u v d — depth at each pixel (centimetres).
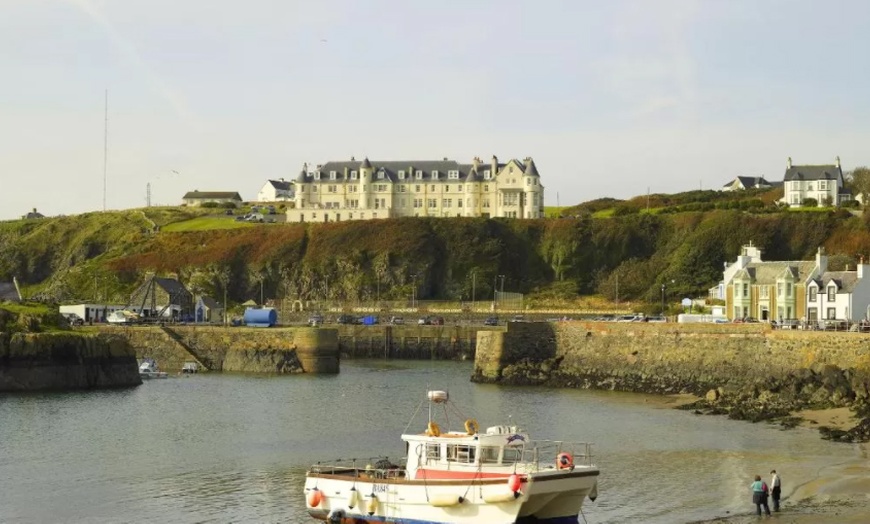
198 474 6819
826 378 9844
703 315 14425
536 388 12062
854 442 7825
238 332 15012
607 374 12225
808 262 13950
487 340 13050
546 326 12888
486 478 4947
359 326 17862
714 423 8912
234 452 7594
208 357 15000
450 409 9831
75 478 6731
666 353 11862
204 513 5816
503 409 9862
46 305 14775
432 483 5031
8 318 12194
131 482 6600
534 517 4950
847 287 12875
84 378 11894
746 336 11288
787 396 10000
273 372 14425
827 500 5884
